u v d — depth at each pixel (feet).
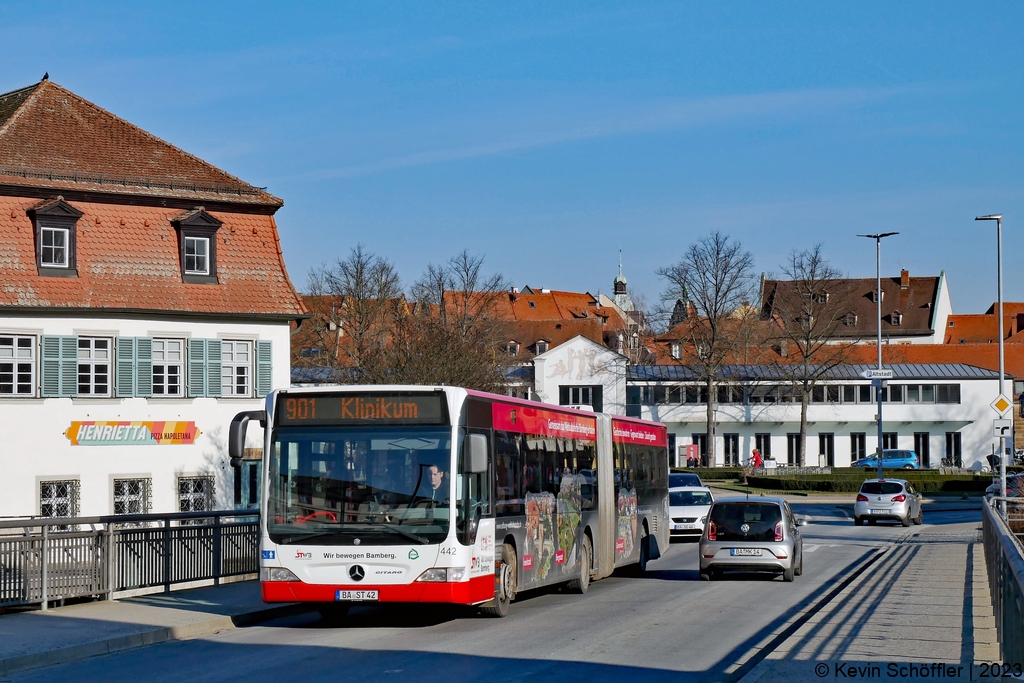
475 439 50.88
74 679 38.78
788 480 219.00
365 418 52.01
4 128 122.72
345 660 42.42
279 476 51.93
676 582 78.23
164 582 62.28
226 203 126.93
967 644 42.70
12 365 114.42
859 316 403.13
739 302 267.59
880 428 219.82
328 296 271.69
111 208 120.67
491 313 256.73
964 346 329.52
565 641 47.32
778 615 56.85
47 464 115.03
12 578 52.85
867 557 98.48
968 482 214.48
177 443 121.19
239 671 40.04
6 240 114.62
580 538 69.87
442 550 50.60
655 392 298.76
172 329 121.29
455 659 42.39
